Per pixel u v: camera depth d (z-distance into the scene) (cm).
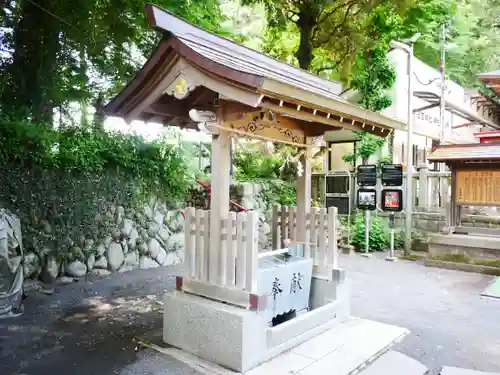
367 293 656
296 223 510
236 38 1190
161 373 365
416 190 1080
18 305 560
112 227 802
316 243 503
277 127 461
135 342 440
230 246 393
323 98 375
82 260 751
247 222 379
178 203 957
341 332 461
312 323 445
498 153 826
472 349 436
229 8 1390
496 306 588
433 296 640
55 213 714
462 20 1909
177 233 945
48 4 777
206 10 916
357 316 537
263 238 1092
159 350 414
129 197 836
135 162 841
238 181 1116
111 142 814
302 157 500
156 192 903
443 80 1204
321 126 488
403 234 1064
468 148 873
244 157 1247
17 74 790
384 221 1106
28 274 669
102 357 402
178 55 374
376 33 1099
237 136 414
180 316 414
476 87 2048
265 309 381
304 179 504
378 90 1197
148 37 932
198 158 1112
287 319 458
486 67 2045
